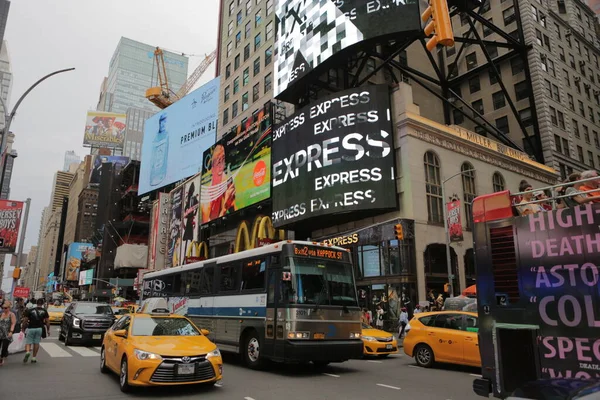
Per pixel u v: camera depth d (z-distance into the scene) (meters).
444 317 13.17
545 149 41.31
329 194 29.30
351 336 12.05
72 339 17.45
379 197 28.14
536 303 6.09
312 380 10.66
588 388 3.63
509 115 44.03
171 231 59.69
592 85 51.94
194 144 64.25
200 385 9.67
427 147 30.09
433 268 28.23
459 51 46.00
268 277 12.34
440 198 29.84
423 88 43.69
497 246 6.71
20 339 15.11
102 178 112.38
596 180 5.84
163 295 19.05
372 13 31.34
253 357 12.46
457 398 8.70
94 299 96.25
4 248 19.92
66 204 185.25
